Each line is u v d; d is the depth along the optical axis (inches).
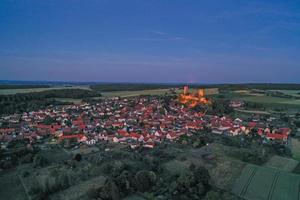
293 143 7332.7
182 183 4114.2
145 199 3882.9
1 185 4453.7
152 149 6530.5
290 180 4515.3
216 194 3737.7
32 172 4933.6
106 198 3878.0
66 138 7588.6
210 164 5216.5
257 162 5344.5
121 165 4945.9
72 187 4284.0
